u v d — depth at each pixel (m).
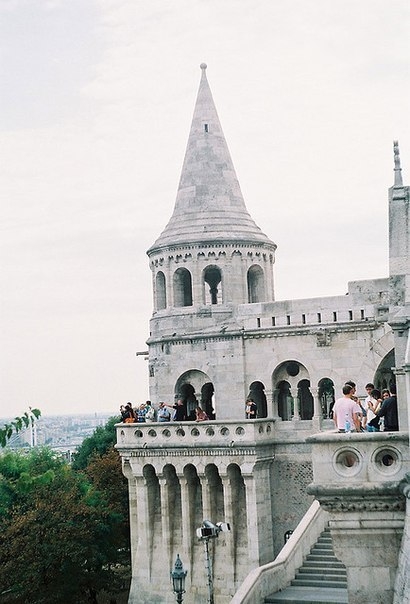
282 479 52.62
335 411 26.14
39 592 54.78
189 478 53.28
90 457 84.75
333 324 51.34
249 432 50.69
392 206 26.12
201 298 56.59
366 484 21.95
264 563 51.00
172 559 53.62
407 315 24.12
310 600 34.31
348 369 51.06
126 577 71.62
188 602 52.31
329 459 22.42
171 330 57.00
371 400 32.62
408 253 25.25
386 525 22.05
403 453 21.97
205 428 52.16
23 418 20.61
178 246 57.25
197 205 58.47
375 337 50.34
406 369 20.69
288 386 55.53
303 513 51.84
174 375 56.88
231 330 54.50
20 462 61.38
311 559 38.59
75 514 57.47
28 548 52.75
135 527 55.34
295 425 52.50
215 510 52.75
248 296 58.31
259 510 51.09
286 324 53.00
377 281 50.69
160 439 53.66
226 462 51.44
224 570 51.72
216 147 59.44
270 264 59.69
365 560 22.22
